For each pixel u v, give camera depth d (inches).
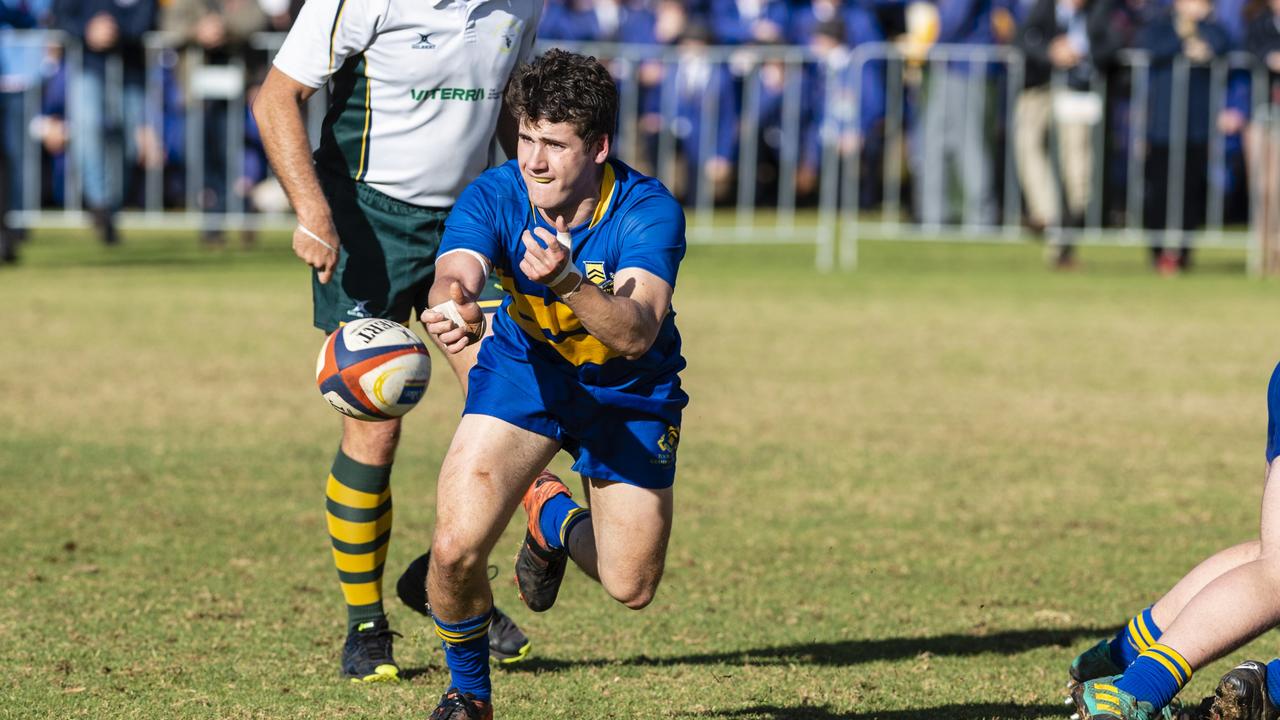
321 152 693.3
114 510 920.3
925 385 1357.0
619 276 536.7
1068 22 2138.3
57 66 2162.9
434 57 660.7
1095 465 1088.8
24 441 1090.7
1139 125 2108.8
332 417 1195.3
